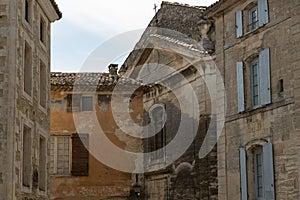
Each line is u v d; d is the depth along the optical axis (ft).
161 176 98.48
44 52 73.26
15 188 56.85
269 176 69.82
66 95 100.99
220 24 83.20
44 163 71.67
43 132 71.15
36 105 67.62
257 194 73.72
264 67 72.18
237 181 76.89
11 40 58.34
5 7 58.95
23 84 61.36
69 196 98.27
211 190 85.76
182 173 93.56
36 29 68.64
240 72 77.15
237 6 78.84
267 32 72.43
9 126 56.70
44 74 73.61
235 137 77.87
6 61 57.93
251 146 73.97
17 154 57.93
